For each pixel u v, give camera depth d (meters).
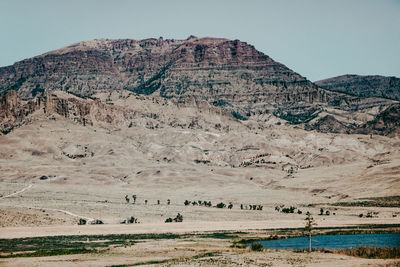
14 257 129.12
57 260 123.19
